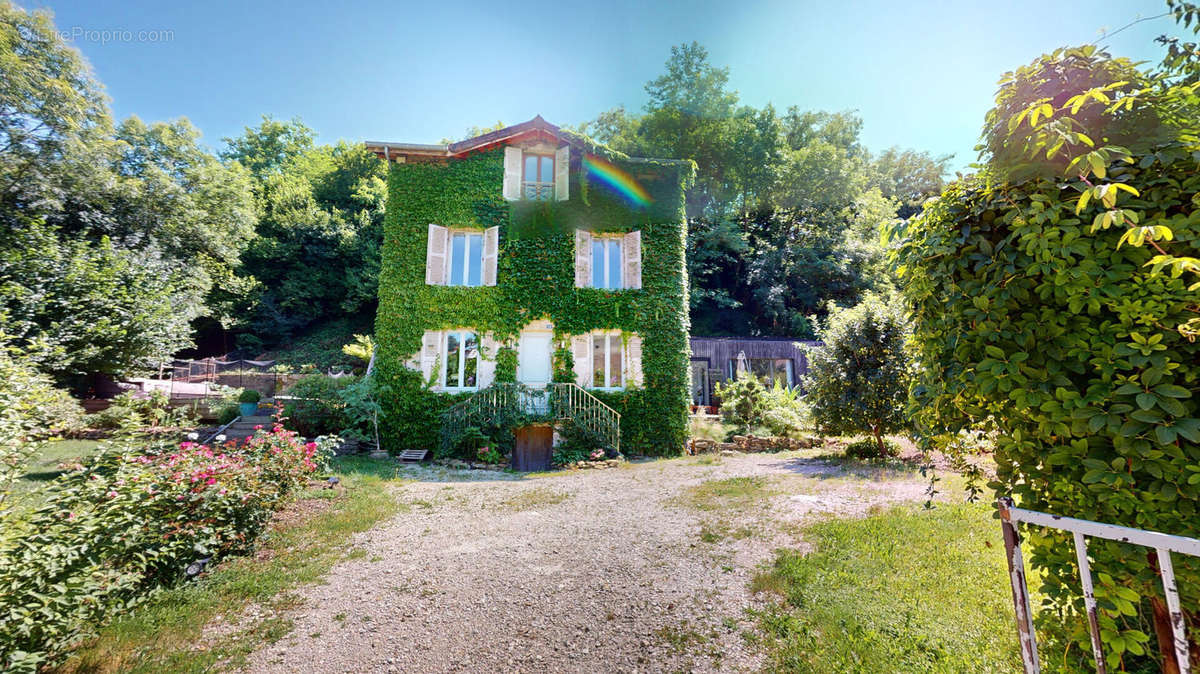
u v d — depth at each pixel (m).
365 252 30.70
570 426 11.02
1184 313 1.51
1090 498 1.66
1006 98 2.00
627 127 27.19
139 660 3.17
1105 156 1.52
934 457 8.34
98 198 15.23
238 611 3.84
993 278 1.84
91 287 12.11
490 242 12.41
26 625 2.74
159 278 14.59
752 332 26.11
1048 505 1.80
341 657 3.28
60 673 3.00
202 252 18.81
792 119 29.69
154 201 16.89
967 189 2.11
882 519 5.14
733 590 3.95
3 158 13.34
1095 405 1.60
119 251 13.94
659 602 3.84
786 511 5.79
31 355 5.66
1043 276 1.75
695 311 27.09
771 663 2.99
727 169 26.33
